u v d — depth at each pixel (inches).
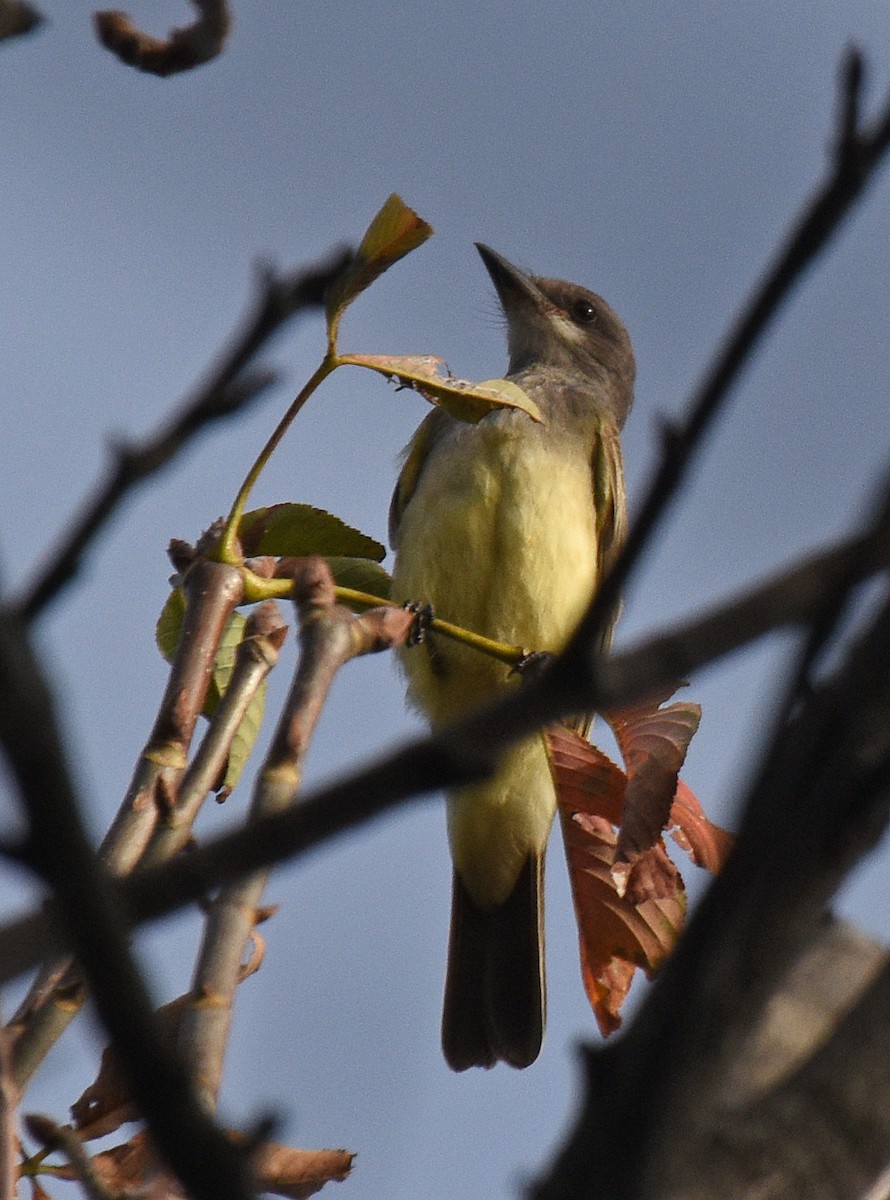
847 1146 54.3
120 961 44.8
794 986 64.0
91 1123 78.0
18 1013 73.5
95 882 43.2
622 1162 47.0
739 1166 53.9
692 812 98.6
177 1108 47.1
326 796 47.1
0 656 39.6
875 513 48.3
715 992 46.8
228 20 69.3
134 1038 46.1
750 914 47.0
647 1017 47.7
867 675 47.6
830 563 48.0
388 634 77.9
